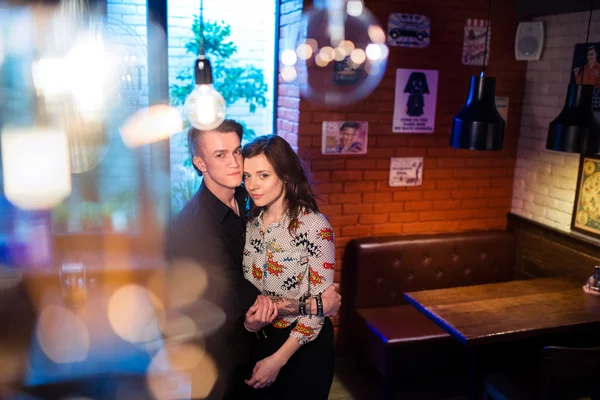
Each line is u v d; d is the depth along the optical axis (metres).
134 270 3.49
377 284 3.83
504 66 4.04
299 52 3.56
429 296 3.15
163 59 3.45
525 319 2.85
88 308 2.69
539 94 3.98
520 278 4.16
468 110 2.94
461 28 3.86
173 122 3.60
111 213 3.59
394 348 3.36
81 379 2.17
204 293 2.13
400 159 3.93
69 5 3.17
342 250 3.94
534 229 4.02
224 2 3.64
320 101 3.64
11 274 3.20
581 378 2.46
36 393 2.27
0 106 3.23
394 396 3.57
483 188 4.21
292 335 2.15
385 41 3.69
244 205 2.26
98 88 3.36
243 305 2.11
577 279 3.46
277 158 2.04
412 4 3.71
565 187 3.78
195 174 3.73
